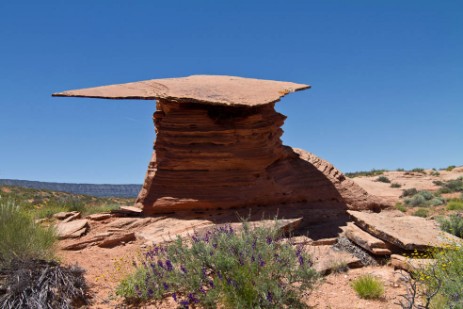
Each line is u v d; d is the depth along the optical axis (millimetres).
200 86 11773
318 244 8844
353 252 8414
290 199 11508
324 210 11297
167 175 11023
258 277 5484
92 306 5773
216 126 11000
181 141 11031
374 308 5844
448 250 7176
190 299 5613
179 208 10711
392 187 28141
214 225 9664
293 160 13156
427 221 9852
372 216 9531
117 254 8516
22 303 5250
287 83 13633
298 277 5727
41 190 40156
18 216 7172
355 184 13328
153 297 5988
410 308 5023
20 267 5914
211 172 10906
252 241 6137
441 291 5426
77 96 10258
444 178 32781
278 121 12602
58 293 5680
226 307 5391
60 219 10844
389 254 8172
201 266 5969
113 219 10688
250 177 11023
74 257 8094
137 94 10680
